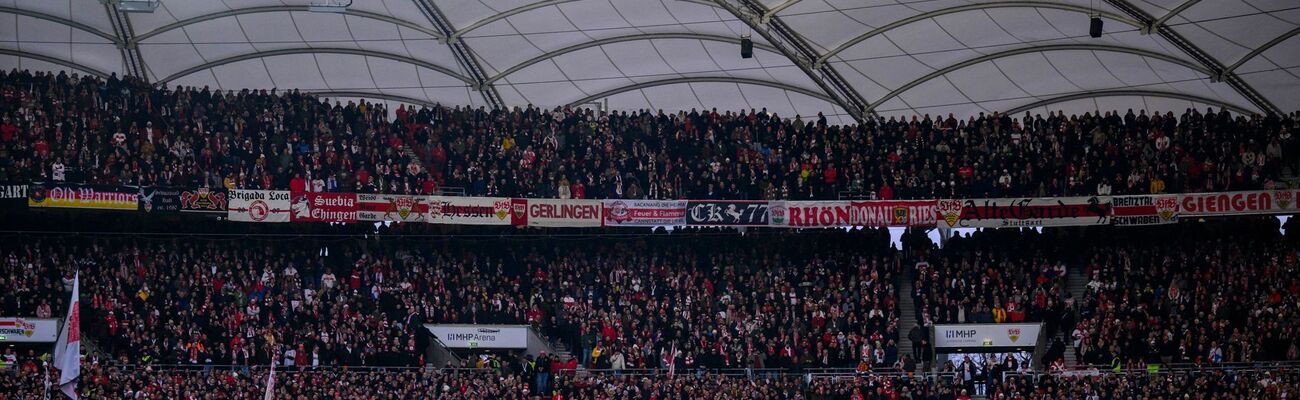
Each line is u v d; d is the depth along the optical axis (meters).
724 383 58.19
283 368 58.75
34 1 61.59
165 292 61.19
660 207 65.19
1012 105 70.75
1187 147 64.88
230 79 70.00
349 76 70.44
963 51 65.25
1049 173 65.00
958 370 58.66
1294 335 58.72
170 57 67.38
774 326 62.06
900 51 65.38
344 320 60.59
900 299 65.75
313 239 66.94
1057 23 61.88
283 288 62.22
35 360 55.91
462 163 66.31
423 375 58.56
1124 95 69.06
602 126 67.88
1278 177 63.38
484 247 67.56
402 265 65.75
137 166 61.06
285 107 66.06
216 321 59.59
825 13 61.59
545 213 64.62
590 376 58.50
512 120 67.81
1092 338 60.72
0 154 59.41
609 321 62.34
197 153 63.34
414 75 70.25
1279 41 61.31
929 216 64.56
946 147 66.25
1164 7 59.38
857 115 71.31
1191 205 63.09
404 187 63.59
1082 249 66.12
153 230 65.56
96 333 58.41
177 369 57.91
